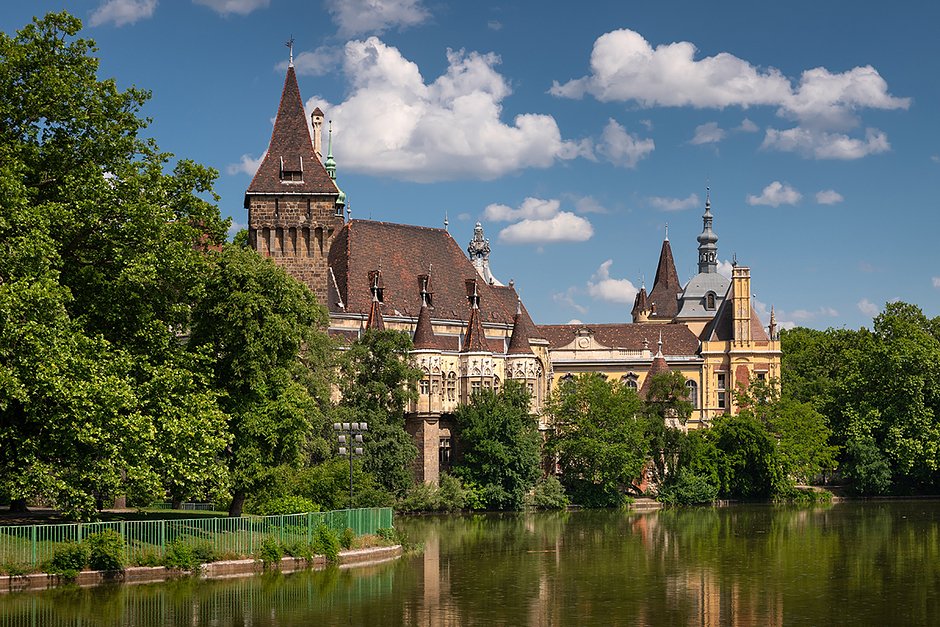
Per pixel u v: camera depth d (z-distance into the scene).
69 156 65.31
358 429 85.12
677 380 146.00
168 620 50.91
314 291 123.12
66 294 58.03
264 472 75.62
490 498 126.94
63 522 67.75
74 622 49.91
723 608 57.50
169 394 62.56
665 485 138.50
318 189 123.38
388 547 76.62
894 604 58.94
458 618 53.62
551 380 174.12
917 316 185.50
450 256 149.88
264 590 59.09
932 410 150.12
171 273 65.38
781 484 143.25
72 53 66.38
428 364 130.62
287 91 126.56
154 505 91.75
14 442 58.81
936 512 123.50
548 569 71.81
